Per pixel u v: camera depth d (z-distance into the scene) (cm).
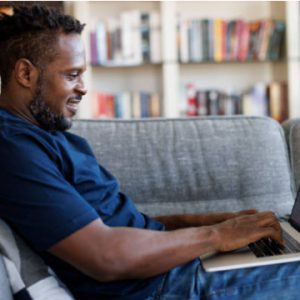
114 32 253
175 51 252
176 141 144
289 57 257
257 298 93
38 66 90
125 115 260
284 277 95
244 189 143
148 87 281
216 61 260
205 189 142
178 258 87
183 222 124
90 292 88
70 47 92
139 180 140
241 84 284
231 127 148
